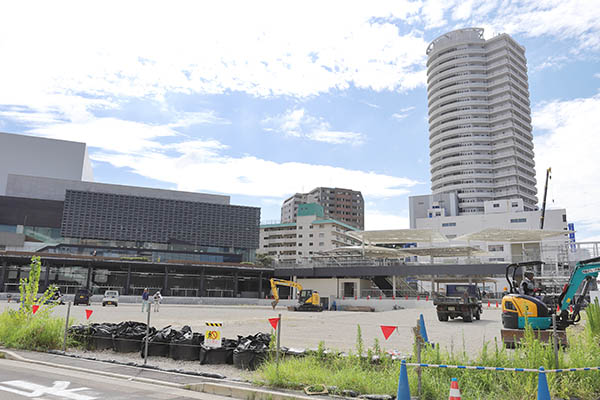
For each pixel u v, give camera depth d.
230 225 92.81
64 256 63.94
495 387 7.71
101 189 92.69
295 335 18.53
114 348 12.80
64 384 8.65
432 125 155.88
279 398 7.91
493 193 138.25
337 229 127.12
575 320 14.47
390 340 16.84
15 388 8.19
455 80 150.12
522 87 150.88
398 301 55.22
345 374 8.65
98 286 70.00
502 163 139.25
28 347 13.19
